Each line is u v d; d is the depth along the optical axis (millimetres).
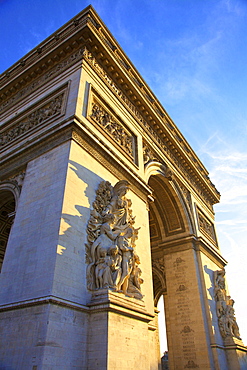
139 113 40812
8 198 31500
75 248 21328
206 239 52688
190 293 42125
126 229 26719
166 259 46781
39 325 17469
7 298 20422
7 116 36250
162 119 46156
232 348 40688
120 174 30328
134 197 31641
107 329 19188
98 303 20078
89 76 30922
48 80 33625
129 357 20297
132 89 38188
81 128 26031
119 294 21859
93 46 32969
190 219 48688
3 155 31031
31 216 23297
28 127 31469
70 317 18844
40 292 18703
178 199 46938
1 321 19672
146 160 38312
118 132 33406
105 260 22484
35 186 25016
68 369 17438
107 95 33188
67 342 18000
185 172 53469
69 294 19375
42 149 27141
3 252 34469
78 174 24344
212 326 40031
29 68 35812
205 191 61438
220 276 48250
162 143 46281
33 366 16312
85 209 23766
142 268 28656
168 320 45406
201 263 45250
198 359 37594
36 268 20078
